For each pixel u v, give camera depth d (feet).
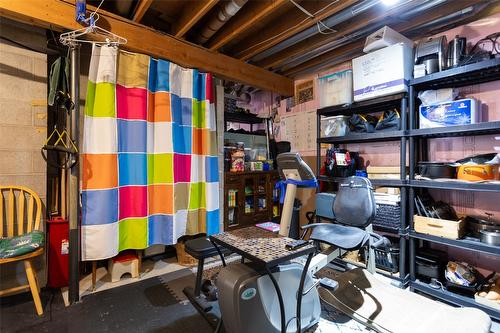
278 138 14.61
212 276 8.91
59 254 8.07
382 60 8.30
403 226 7.98
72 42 7.18
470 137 8.11
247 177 12.21
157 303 7.24
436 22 8.17
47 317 6.54
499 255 6.30
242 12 8.69
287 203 6.60
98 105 7.84
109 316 6.62
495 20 7.59
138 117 8.57
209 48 10.39
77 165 7.32
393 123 8.50
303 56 10.91
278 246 4.99
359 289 7.48
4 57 7.39
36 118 7.88
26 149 7.73
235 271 5.03
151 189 8.96
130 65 8.48
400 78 7.95
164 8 8.75
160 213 9.09
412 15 8.21
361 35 9.20
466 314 6.11
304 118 13.12
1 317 6.50
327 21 8.45
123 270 8.62
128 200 8.48
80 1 6.91
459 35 8.26
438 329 5.72
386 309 6.60
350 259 9.52
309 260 5.02
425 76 7.54
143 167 8.66
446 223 7.22
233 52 11.47
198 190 10.07
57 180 8.93
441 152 8.70
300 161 6.32
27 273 6.58
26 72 7.72
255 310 4.85
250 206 12.59
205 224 10.20
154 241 8.98
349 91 9.75
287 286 5.35
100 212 7.73
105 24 7.85
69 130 7.70
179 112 9.57
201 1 7.72
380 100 8.63
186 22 8.52
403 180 7.95
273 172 13.16
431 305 6.69
